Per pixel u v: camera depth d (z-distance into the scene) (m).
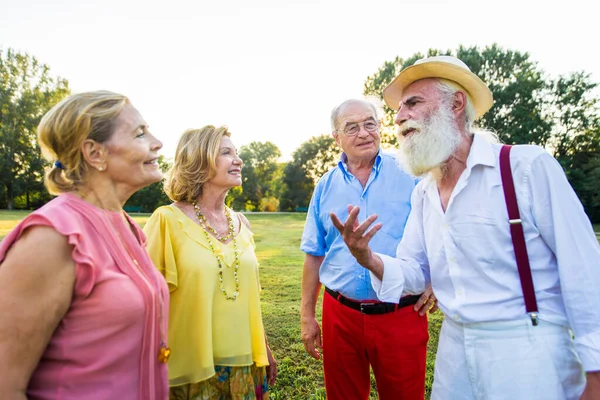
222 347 1.89
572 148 33.72
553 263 1.50
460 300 1.60
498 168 1.56
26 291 1.03
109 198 1.33
